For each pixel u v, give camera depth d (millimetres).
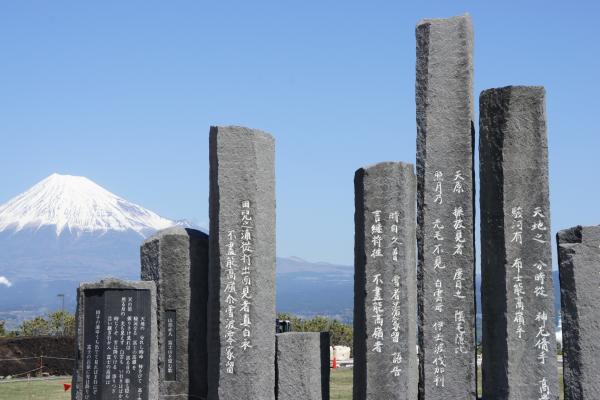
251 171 10766
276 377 10789
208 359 10734
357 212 10695
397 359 10305
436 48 10867
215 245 10656
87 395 10570
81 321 10711
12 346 22703
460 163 10594
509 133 10211
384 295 10375
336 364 24062
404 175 10523
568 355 9875
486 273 10266
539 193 10148
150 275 11453
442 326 10375
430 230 10555
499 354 10070
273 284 10875
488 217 10289
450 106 10734
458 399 10242
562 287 10000
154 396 10641
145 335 10695
